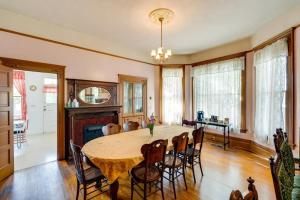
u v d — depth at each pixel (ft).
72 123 12.26
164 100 19.47
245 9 9.75
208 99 17.13
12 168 9.92
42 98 21.13
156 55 10.64
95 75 14.38
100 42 14.66
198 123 16.14
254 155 13.00
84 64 13.66
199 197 7.65
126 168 6.27
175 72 19.22
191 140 9.71
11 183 8.82
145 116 18.49
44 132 21.21
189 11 9.91
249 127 14.12
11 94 9.89
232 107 15.24
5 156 9.46
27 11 10.19
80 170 6.47
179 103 19.19
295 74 9.48
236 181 9.05
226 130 15.80
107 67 15.24
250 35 13.70
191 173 10.02
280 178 4.06
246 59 14.32
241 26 12.04
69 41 12.75
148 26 12.10
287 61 10.09
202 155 13.00
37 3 9.32
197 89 18.24
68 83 12.74
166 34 13.53
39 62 11.29
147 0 8.89
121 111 16.43
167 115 19.36
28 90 20.15
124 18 10.92
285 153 5.54
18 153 13.53
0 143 9.12
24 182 8.93
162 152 6.91
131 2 9.08
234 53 15.11
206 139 17.49
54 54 12.03
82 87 13.53
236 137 15.07
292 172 5.62
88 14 10.46
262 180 9.13
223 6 9.41
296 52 9.39
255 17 10.71
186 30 12.74
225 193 7.97
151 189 8.23
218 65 16.24
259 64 12.53
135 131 10.77
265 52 11.73
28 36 10.87
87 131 13.29
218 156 12.79
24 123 16.94
